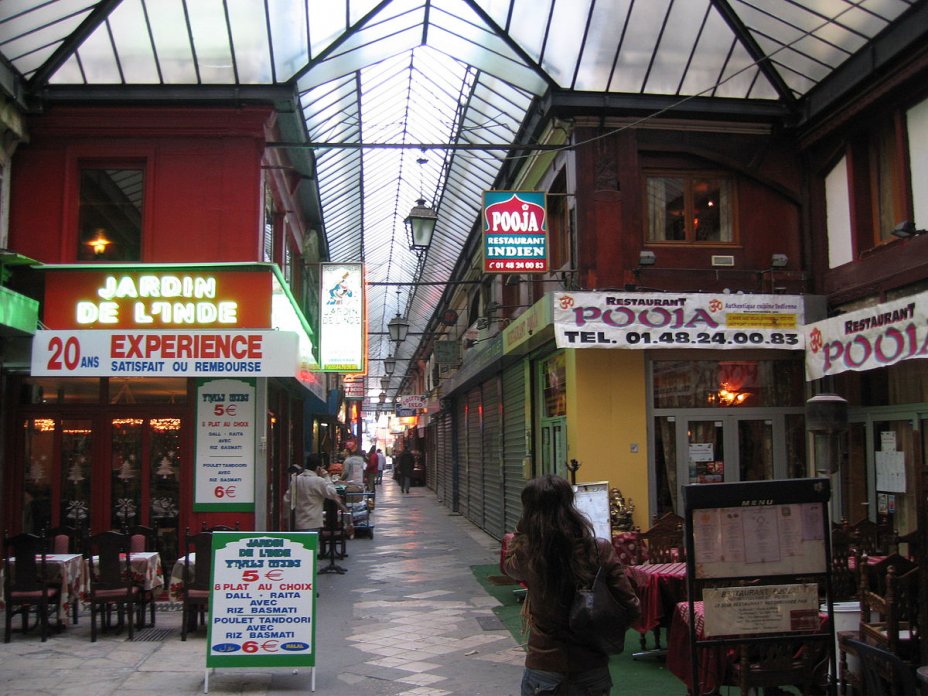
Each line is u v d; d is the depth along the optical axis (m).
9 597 8.03
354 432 43.72
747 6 9.85
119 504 10.24
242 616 6.53
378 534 18.05
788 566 4.53
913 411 9.56
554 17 10.10
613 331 10.03
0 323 8.71
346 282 15.44
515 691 6.38
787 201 11.45
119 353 9.65
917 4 8.69
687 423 11.05
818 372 9.92
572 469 9.70
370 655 7.52
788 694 5.12
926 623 4.59
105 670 6.96
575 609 3.49
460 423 23.72
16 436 10.27
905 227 9.05
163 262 10.53
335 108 12.90
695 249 11.17
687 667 5.30
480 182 16.36
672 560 7.68
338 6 9.79
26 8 8.90
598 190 10.91
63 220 10.53
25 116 10.50
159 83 10.52
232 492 10.21
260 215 10.77
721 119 11.26
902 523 9.73
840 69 10.14
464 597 10.36
